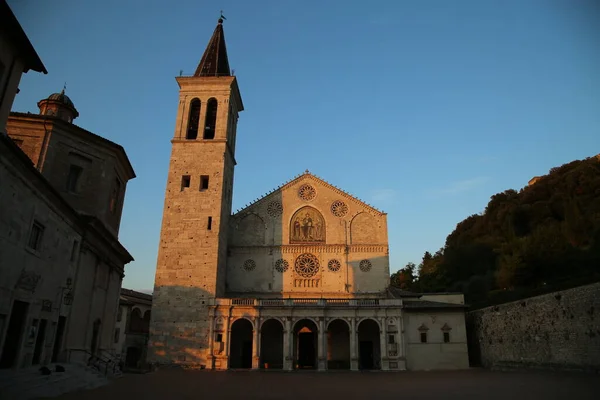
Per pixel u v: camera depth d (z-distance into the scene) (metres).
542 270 59.47
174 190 62.53
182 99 67.62
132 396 24.42
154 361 55.03
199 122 66.25
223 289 62.44
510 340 46.09
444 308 55.41
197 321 56.38
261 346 59.53
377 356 58.03
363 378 41.03
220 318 56.38
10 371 21.86
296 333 58.53
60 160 32.34
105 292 37.66
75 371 28.61
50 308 26.75
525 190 101.25
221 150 64.38
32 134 31.66
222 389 30.00
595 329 32.34
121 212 40.22
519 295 51.84
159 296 57.44
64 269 28.72
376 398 24.94
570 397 22.30
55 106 40.25
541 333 39.78
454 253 94.50
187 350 55.28
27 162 21.81
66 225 28.73
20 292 22.98
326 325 55.53
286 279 64.12
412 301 58.53
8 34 20.36
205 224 60.66
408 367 53.97
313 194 68.38
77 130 33.34
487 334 52.53
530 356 41.78
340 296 62.88
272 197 68.44
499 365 48.66
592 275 46.88
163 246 59.72
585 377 31.62
